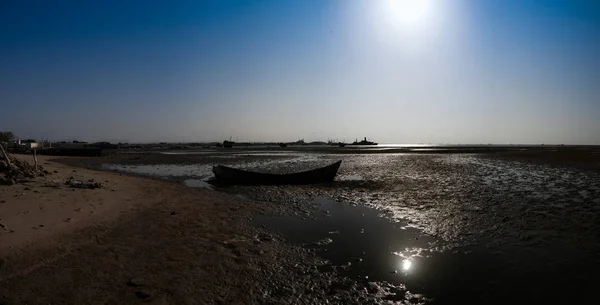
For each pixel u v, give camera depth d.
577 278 5.75
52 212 8.29
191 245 7.24
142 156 52.50
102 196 11.06
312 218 10.44
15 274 5.20
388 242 7.91
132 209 10.15
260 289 5.37
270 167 30.45
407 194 14.67
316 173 19.52
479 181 18.05
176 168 30.56
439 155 48.19
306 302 5.00
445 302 5.04
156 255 6.51
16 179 11.60
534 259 6.66
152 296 4.87
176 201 12.27
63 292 4.80
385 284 5.64
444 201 12.74
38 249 6.16
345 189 16.91
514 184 16.66
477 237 8.20
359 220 10.16
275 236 8.35
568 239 7.81
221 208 11.46
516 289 5.41
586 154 42.66
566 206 11.18
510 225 9.13
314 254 7.06
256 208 11.79
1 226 6.84
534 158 36.66
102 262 5.93
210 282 5.51
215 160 41.31
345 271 6.17
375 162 34.12
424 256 6.95
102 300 4.66
